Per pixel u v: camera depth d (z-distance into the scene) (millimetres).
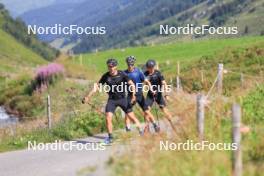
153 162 15680
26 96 78250
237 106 14031
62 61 97812
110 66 26734
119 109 37000
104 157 23172
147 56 169125
